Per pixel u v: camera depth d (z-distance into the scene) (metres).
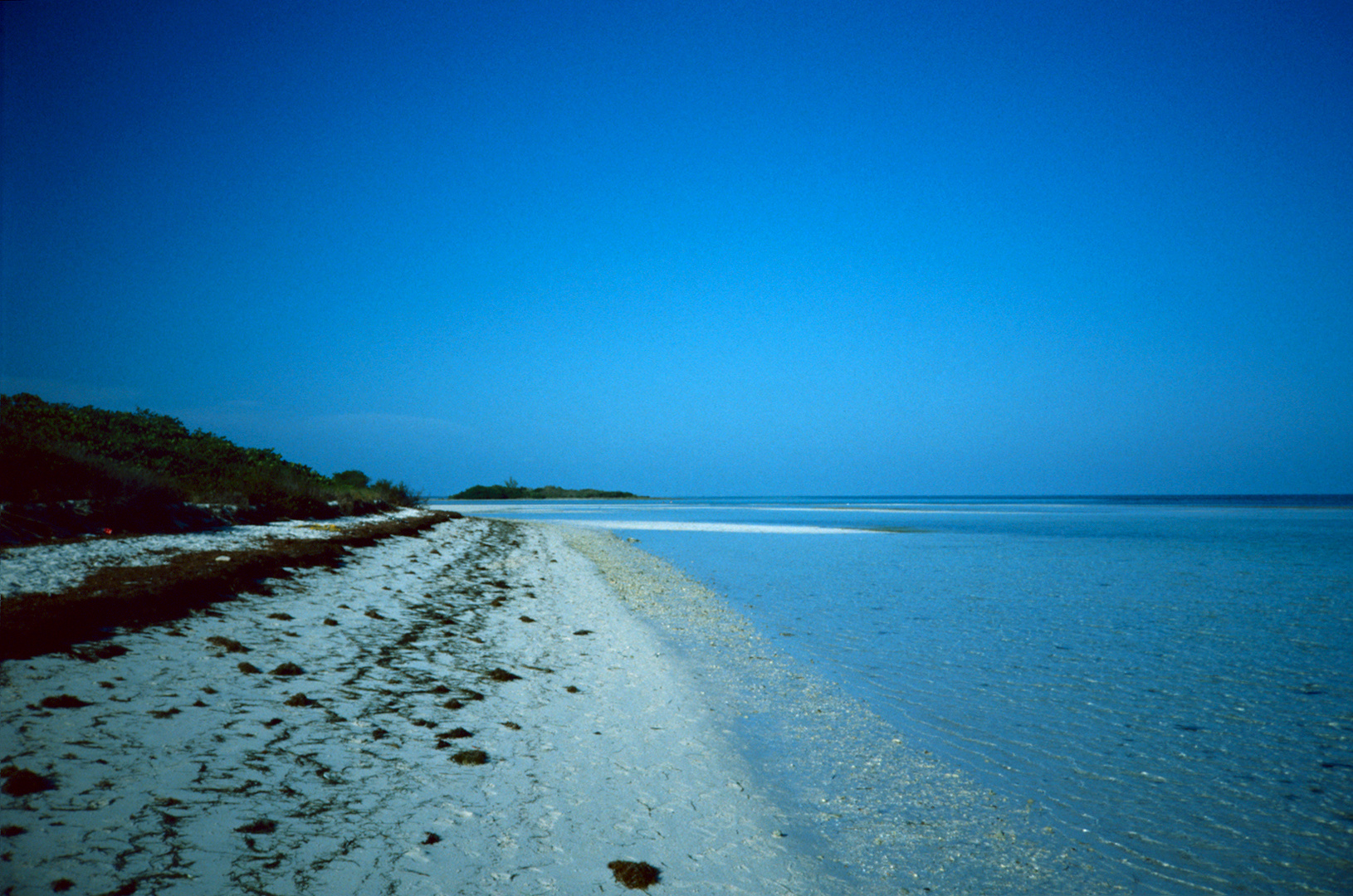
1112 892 5.55
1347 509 93.38
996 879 5.68
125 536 16.03
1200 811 7.02
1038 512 85.25
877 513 83.69
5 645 7.41
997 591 20.81
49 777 5.24
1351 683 11.37
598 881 5.09
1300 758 8.34
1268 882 5.80
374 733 7.22
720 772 7.43
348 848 5.06
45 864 4.23
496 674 9.92
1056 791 7.40
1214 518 67.62
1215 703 10.34
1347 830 6.69
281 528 21.36
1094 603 18.56
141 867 4.39
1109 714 9.78
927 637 14.46
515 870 5.09
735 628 15.17
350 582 14.80
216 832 4.95
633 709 9.24
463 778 6.52
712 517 71.62
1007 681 11.34
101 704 6.71
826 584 22.20
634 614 16.34
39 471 15.95
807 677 11.39
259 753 6.31
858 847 6.07
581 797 6.46
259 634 9.98
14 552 12.44
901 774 7.68
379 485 44.34
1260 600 19.19
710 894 5.13
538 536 38.12
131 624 9.09
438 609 13.98
